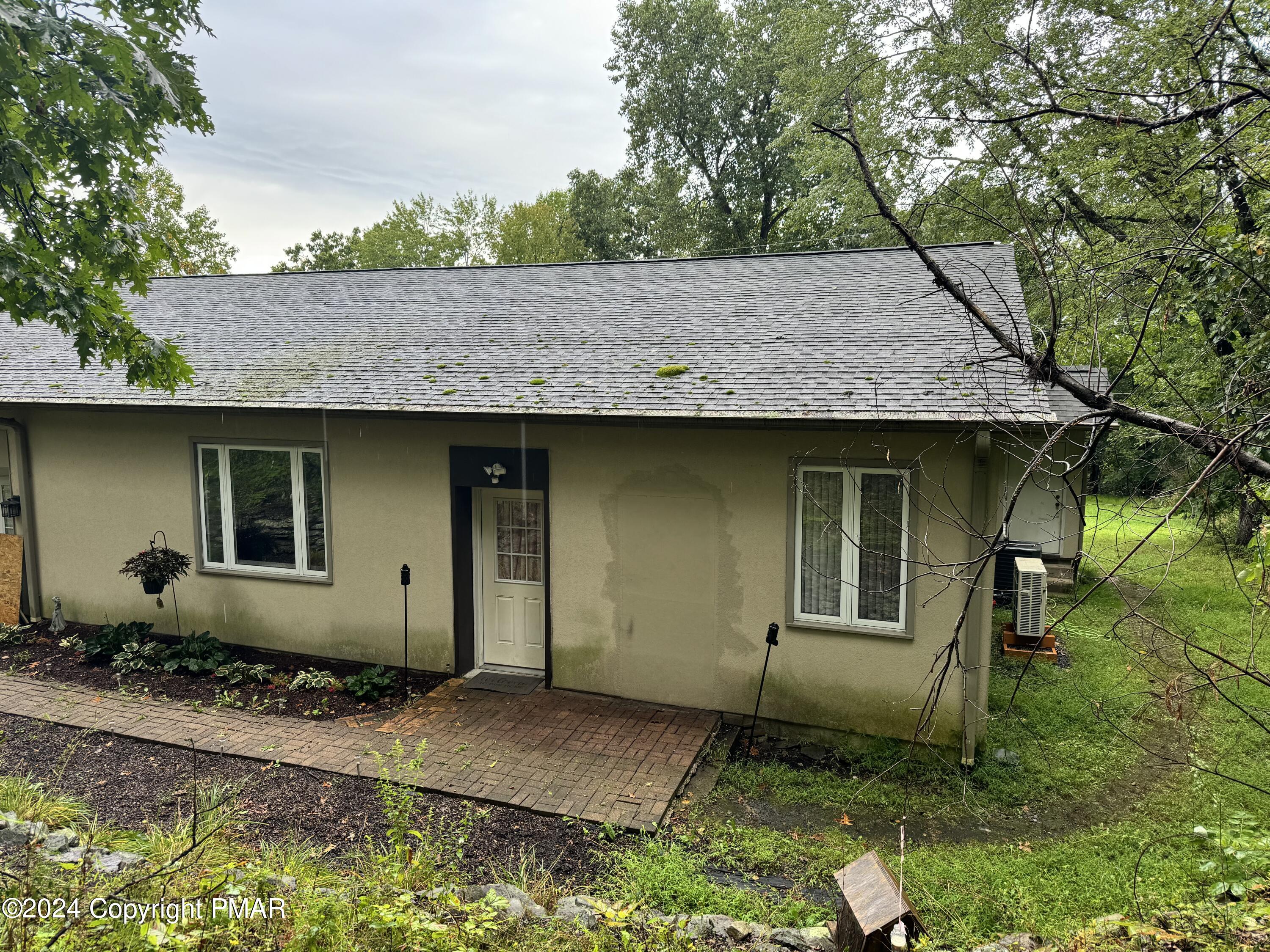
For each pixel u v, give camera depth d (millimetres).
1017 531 13000
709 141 30297
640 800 5680
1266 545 3945
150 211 28500
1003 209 11625
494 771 6141
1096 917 4223
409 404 7410
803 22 18422
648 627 7461
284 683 8180
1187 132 4676
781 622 6934
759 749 6777
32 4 4613
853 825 5531
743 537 7016
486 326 9672
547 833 5285
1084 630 9812
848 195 17609
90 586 9797
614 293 10531
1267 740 6734
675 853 4969
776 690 6996
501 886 4254
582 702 7613
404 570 7945
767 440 6840
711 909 4375
